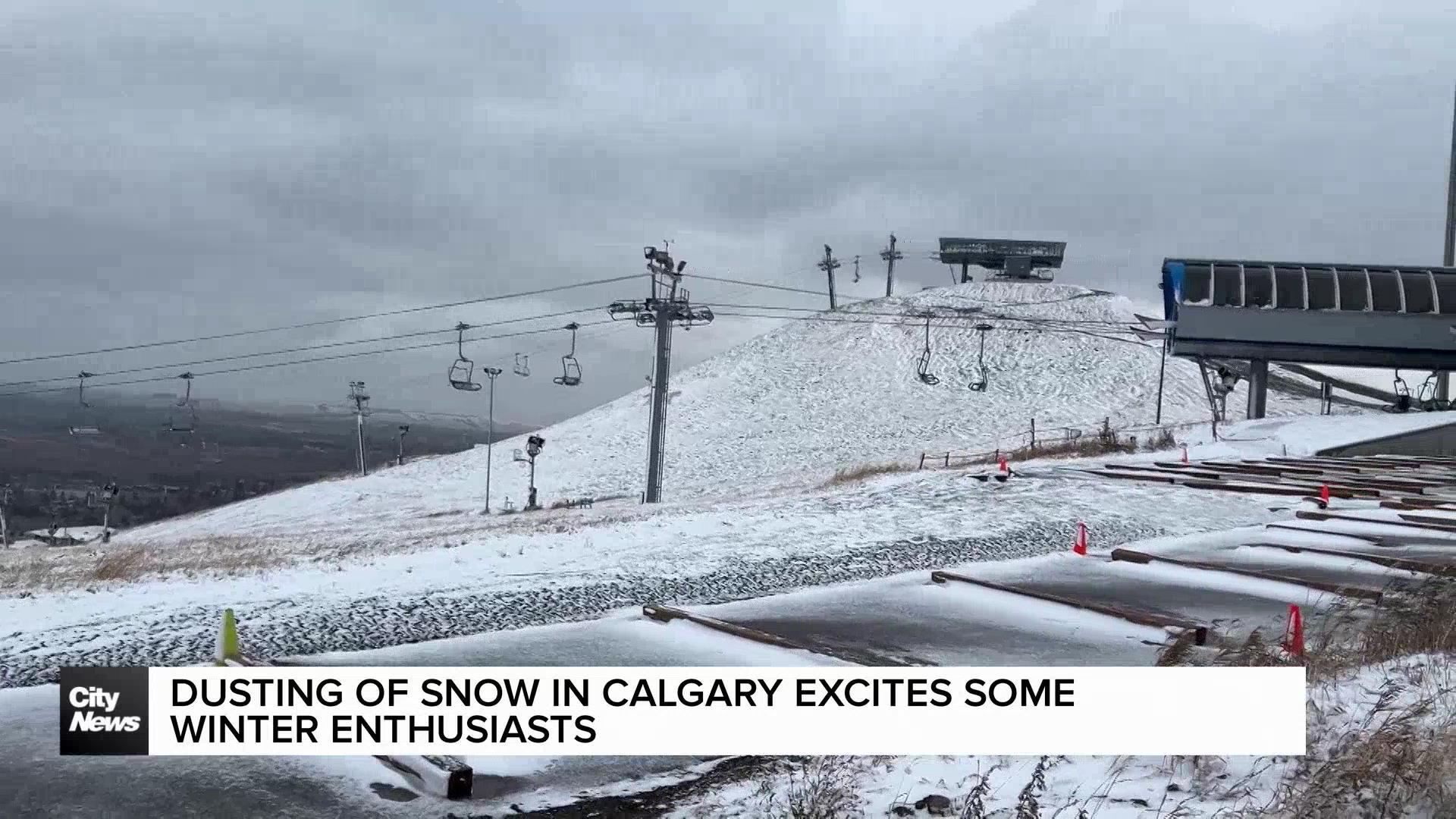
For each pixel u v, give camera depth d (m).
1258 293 54.97
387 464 103.38
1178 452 45.22
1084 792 7.07
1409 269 56.19
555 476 83.62
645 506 47.06
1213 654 11.44
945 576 16.59
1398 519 24.59
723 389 104.75
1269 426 52.56
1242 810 6.30
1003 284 134.50
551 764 8.59
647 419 98.19
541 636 12.68
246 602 14.21
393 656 11.58
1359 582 16.62
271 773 8.34
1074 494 27.91
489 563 17.83
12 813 7.45
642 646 12.20
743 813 7.27
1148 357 108.12
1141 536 22.45
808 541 20.50
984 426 90.25
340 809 7.66
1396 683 8.53
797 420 94.19
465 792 7.91
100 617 13.30
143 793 7.88
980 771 7.75
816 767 8.12
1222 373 55.78
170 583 16.05
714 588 16.11
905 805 7.05
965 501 26.53
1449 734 6.87
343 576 16.38
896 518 23.72
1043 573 17.78
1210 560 19.25
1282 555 19.81
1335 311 53.84
